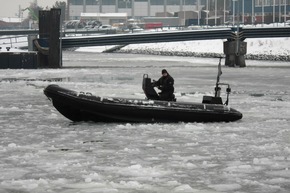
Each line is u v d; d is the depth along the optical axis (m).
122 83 83.56
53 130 38.22
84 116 40.06
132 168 26.84
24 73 105.75
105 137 35.38
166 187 23.95
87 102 39.00
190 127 38.84
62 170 26.58
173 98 41.69
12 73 105.50
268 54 193.88
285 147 32.00
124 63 154.75
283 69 129.50
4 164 27.66
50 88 39.19
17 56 119.50
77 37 137.88
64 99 38.94
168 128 38.56
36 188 23.66
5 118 44.66
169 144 33.25
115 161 28.59
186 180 25.08
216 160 28.92
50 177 25.39
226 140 34.62
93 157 29.44
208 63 160.00
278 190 23.56
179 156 29.75
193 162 28.48
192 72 114.62
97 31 197.25
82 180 24.88
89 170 26.64
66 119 43.66
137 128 38.41
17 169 26.72
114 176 25.61
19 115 46.47
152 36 146.25
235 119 41.94
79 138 35.09
